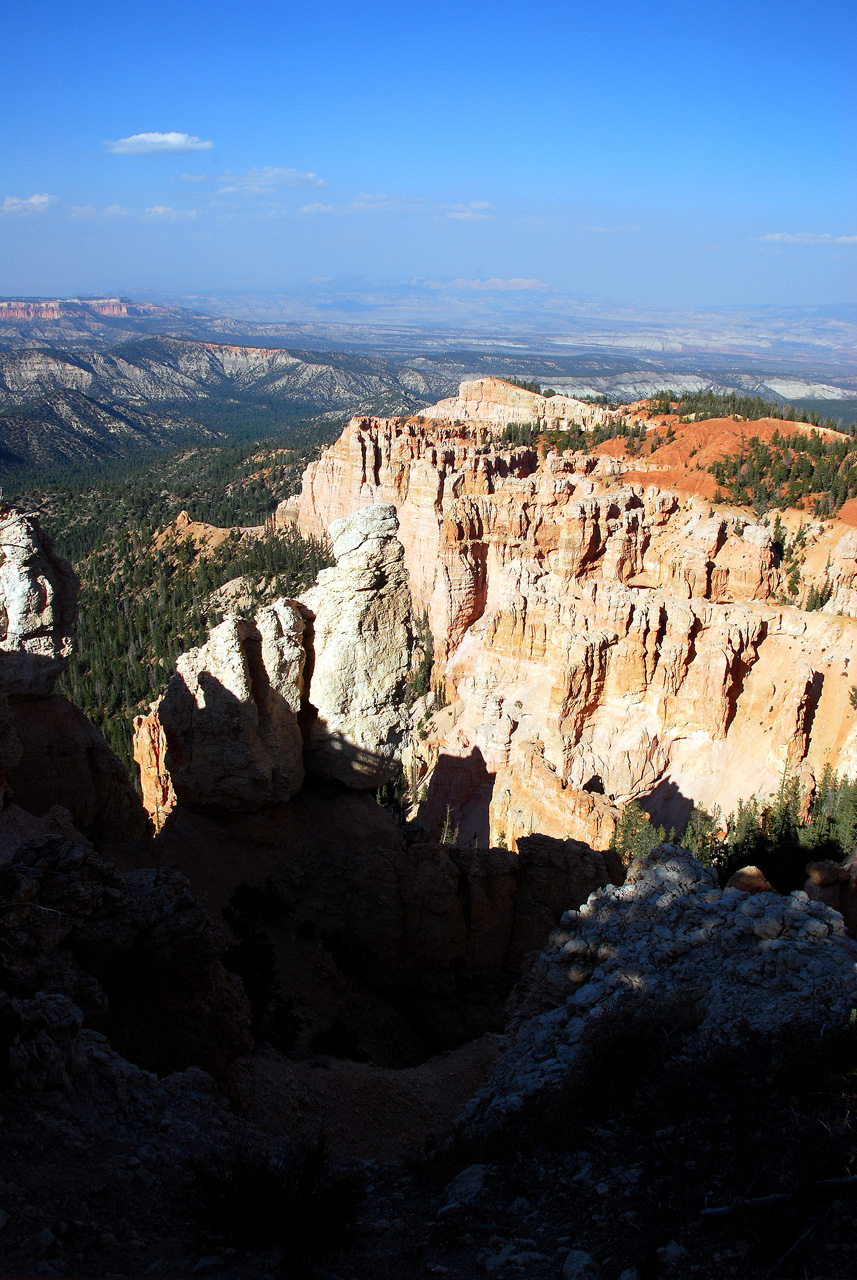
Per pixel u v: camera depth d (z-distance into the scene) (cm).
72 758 3669
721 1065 1742
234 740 3350
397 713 3731
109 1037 2045
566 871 3575
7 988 1811
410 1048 3316
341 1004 3138
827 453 16738
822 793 7231
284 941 3225
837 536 13512
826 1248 1280
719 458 17088
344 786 3703
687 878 2642
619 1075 1820
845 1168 1393
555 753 8344
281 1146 1872
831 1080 1561
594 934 2561
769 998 1981
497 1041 2761
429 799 8550
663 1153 1575
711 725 8262
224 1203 1410
